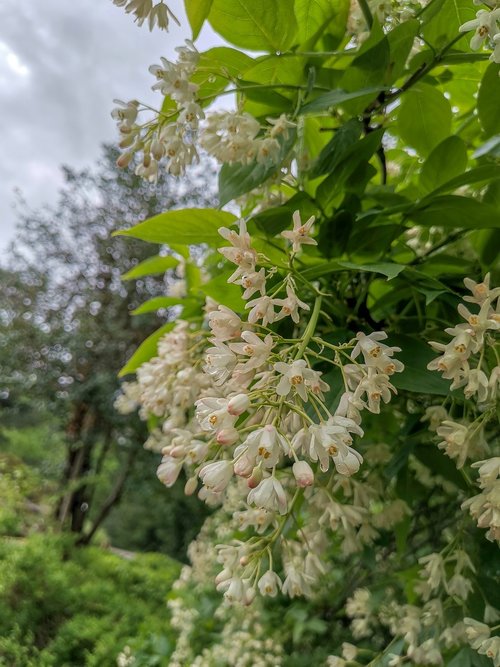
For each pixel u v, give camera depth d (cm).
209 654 52
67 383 158
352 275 21
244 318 19
